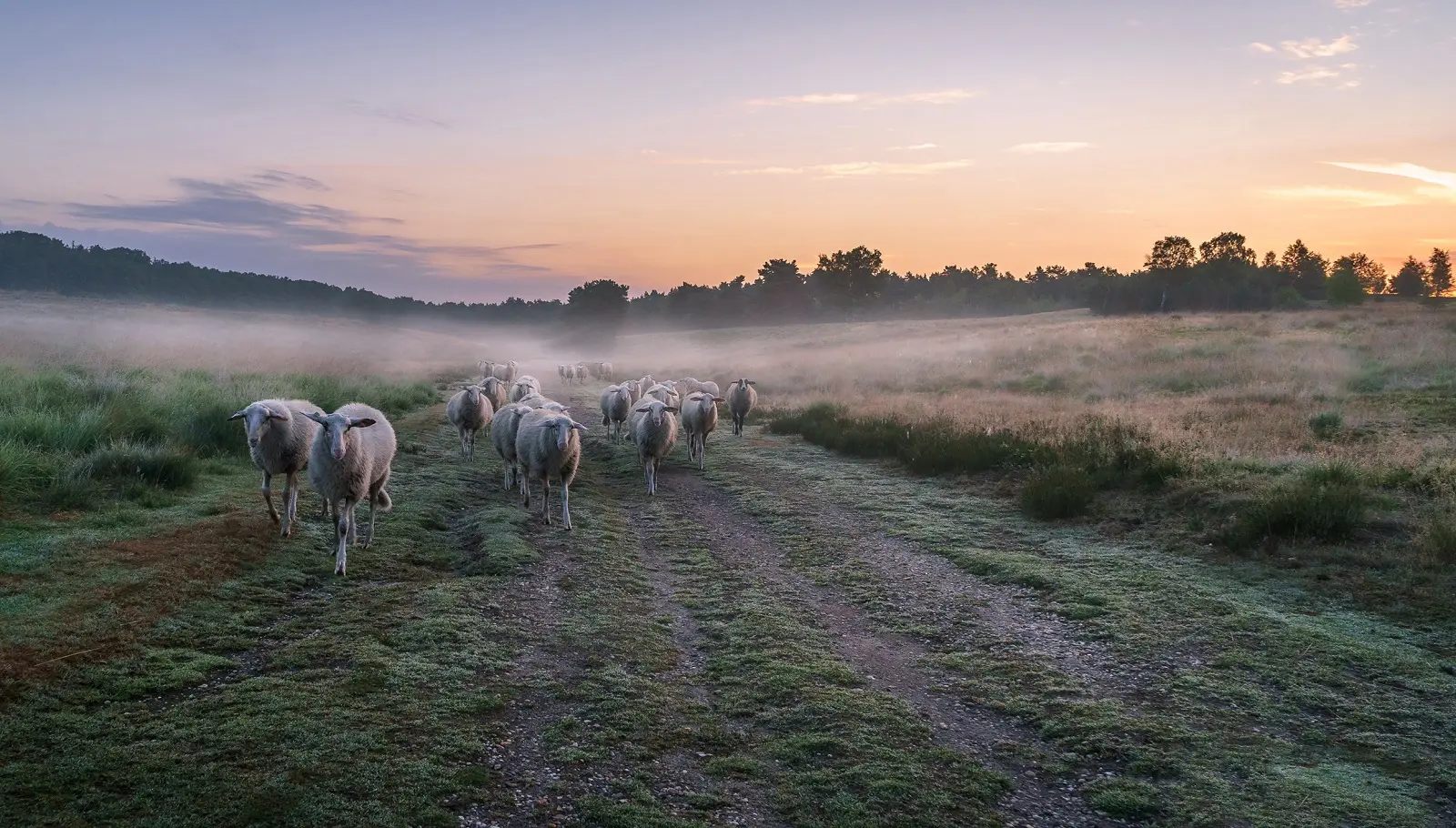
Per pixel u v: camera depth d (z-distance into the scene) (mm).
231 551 9148
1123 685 7258
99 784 4883
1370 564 9641
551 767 5566
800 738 6090
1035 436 17359
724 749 5977
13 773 4875
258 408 9617
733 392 24297
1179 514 12289
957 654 7969
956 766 5832
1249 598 9141
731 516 14023
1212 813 5285
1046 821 5254
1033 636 8445
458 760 5539
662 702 6664
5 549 8430
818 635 8383
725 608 9188
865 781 5539
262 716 5797
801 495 15383
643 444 15812
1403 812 5250
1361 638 7961
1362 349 31109
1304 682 7129
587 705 6508
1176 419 18859
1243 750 6082
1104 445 15398
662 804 5176
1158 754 6020
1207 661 7648
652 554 11586
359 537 10672
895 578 10406
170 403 15844
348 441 9055
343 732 5672
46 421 12664
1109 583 9797
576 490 15453
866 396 30531
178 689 6184
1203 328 48344
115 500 10680
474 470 16500
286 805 4809
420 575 9656
